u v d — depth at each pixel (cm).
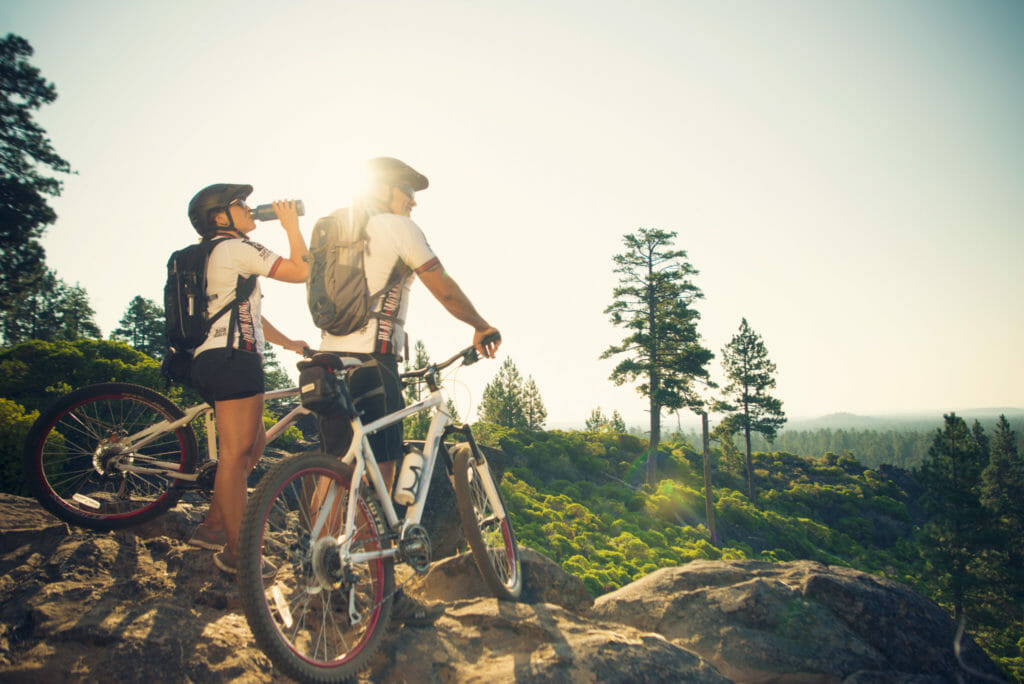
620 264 5088
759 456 6197
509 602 321
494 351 322
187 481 339
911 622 409
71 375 1842
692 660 291
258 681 228
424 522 634
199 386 295
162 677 220
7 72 2081
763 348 5309
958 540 3622
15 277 2155
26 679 214
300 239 308
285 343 370
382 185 314
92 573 286
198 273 289
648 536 3309
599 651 277
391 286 301
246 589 202
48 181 2180
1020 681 2258
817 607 409
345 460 262
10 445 916
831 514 4934
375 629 253
